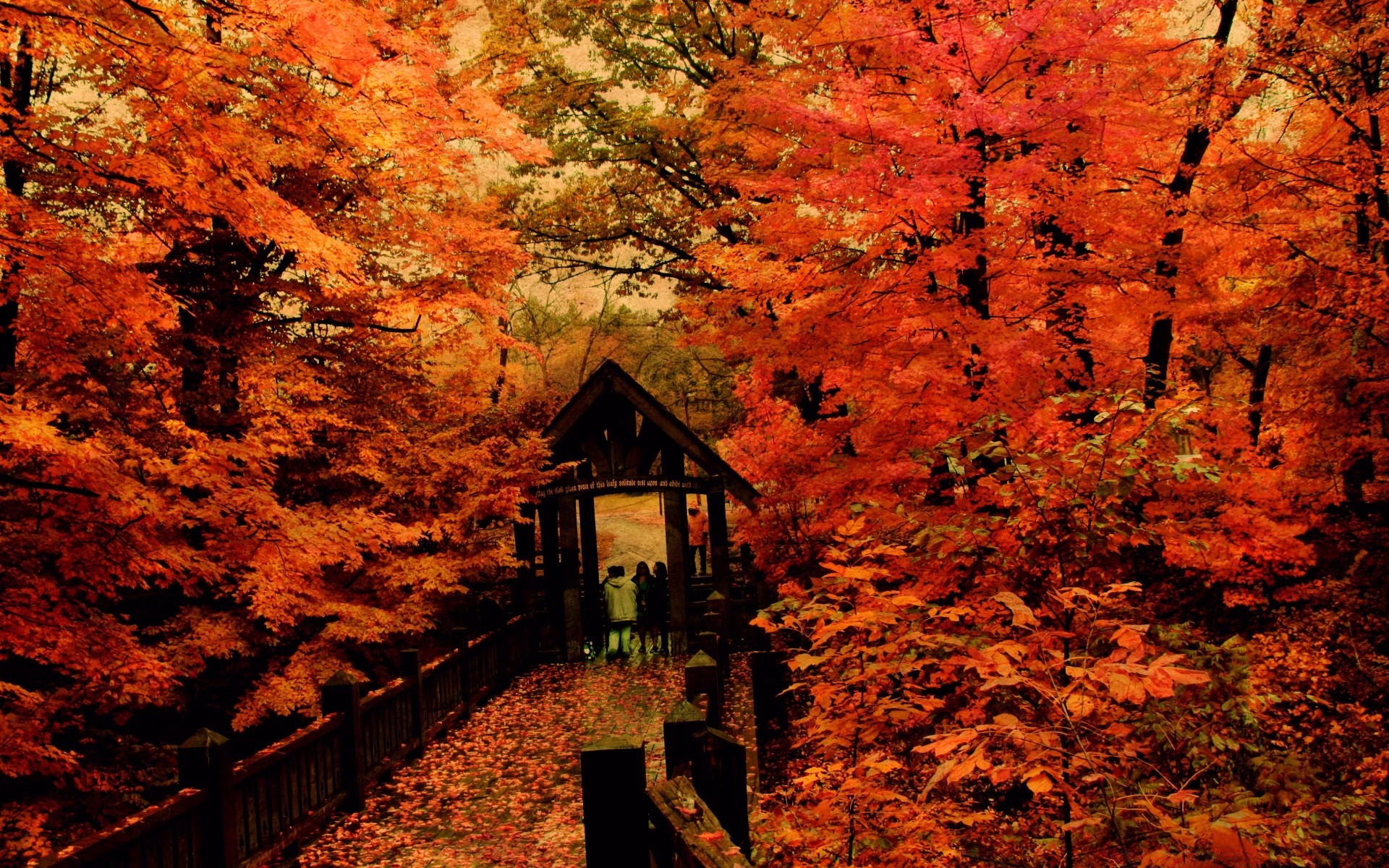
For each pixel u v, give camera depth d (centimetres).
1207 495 969
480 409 1539
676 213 2089
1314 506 1286
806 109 729
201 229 846
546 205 2038
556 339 4022
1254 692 505
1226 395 1842
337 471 1262
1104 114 727
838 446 925
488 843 661
